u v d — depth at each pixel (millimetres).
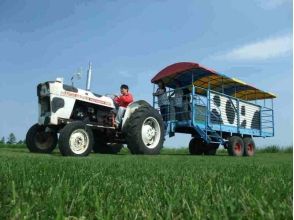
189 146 14906
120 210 1443
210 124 12828
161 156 8383
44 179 2361
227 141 13359
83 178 2541
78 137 8164
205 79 13430
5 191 1789
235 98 14031
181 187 2113
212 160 6676
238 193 1795
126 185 2154
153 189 2029
